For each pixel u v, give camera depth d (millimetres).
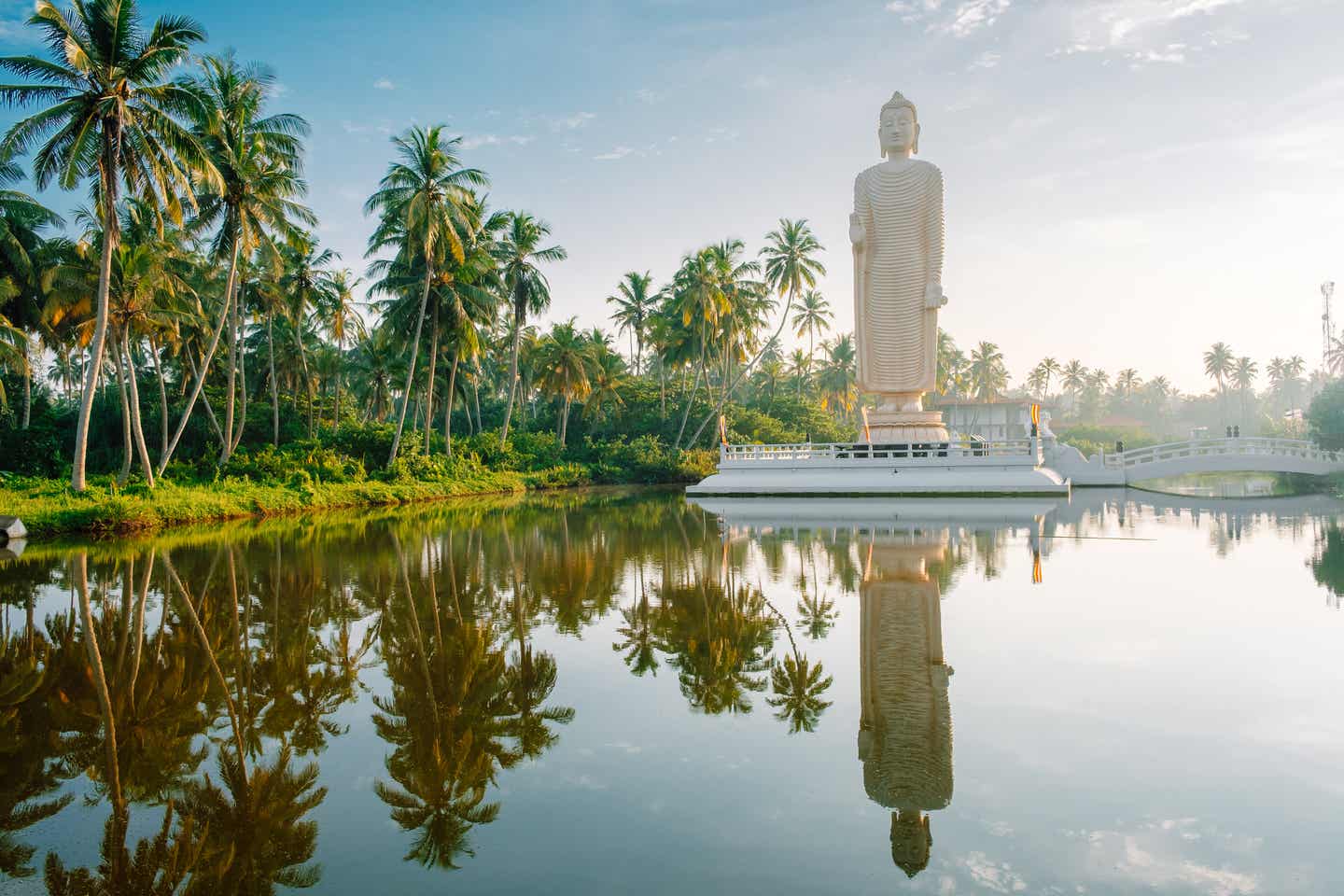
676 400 68750
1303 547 17203
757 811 5547
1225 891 4461
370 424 46781
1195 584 13164
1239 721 7082
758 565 16156
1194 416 132875
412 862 4926
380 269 41969
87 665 9398
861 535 21094
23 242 35062
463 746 6844
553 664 9289
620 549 19094
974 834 5168
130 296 32750
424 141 37406
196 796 5965
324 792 5969
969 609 11609
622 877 4699
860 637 10188
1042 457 38750
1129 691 7910
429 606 12547
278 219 32875
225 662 9477
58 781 6266
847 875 4684
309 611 12172
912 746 6645
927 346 38562
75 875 4867
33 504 24469
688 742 6848
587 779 6125
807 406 72625
